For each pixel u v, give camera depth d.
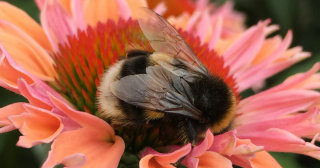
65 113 0.08
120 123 0.08
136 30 0.09
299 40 0.17
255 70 0.10
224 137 0.08
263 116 0.09
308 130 0.08
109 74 0.08
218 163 0.08
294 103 0.09
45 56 0.09
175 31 0.08
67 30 0.10
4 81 0.08
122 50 0.09
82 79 0.09
